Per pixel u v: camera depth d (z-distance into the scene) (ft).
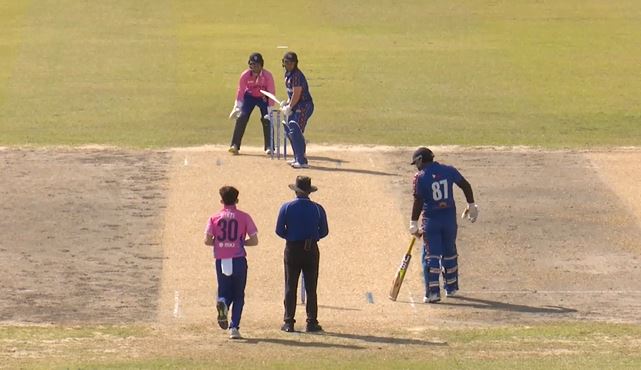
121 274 243.19
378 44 489.26
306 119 319.88
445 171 228.22
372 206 287.89
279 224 201.87
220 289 197.57
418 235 229.04
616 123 380.17
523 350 184.34
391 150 343.05
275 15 538.47
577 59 469.98
